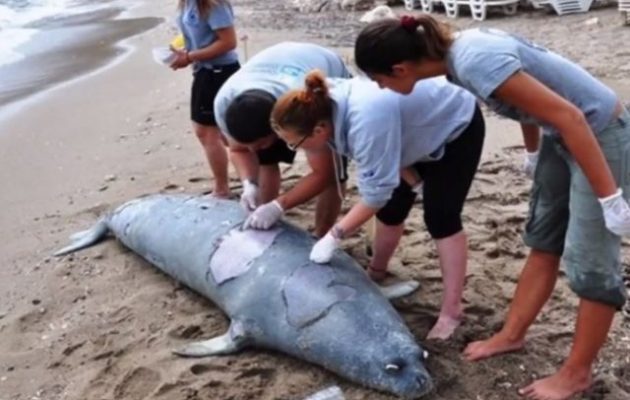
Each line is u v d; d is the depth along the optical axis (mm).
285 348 3771
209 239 4281
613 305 3248
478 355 3707
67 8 19656
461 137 3678
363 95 3459
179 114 8383
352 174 5801
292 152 4371
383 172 3510
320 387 3598
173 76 10445
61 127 8305
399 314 4016
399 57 3039
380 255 4316
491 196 5562
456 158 3697
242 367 3775
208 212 4527
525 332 3744
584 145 2932
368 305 3670
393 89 3180
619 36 10719
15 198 6262
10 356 4055
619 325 3928
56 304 4512
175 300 4434
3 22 17219
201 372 3766
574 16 12609
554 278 3639
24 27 16516
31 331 4273
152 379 3748
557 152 3270
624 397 3420
